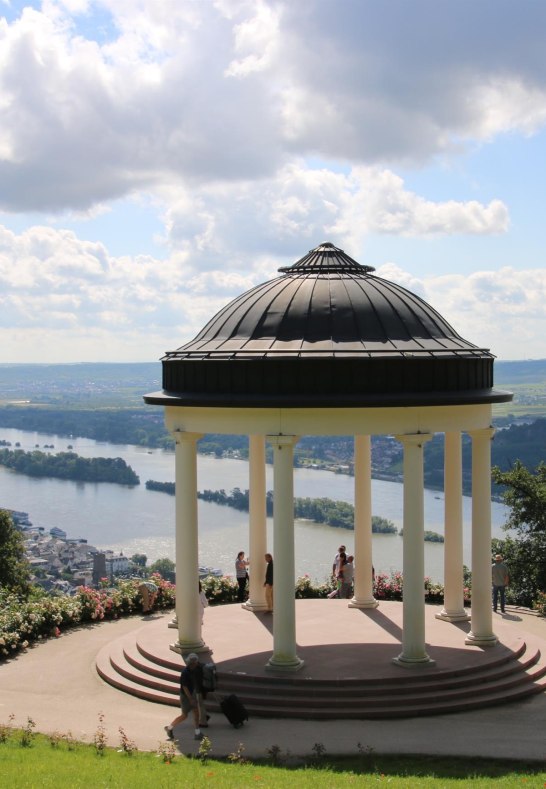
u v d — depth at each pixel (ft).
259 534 110.73
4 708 83.15
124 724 79.10
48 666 95.66
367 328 88.22
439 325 93.61
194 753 71.87
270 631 100.68
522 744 73.56
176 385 92.38
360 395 84.33
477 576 94.12
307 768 67.92
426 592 125.80
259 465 110.63
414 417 86.07
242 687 83.10
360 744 72.13
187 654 91.09
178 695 84.94
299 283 92.27
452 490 104.47
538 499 175.32
